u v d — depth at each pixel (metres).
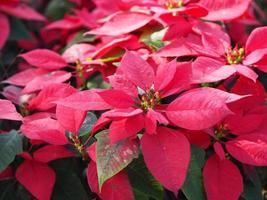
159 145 0.54
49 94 0.65
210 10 0.73
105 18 0.82
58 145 0.60
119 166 0.54
